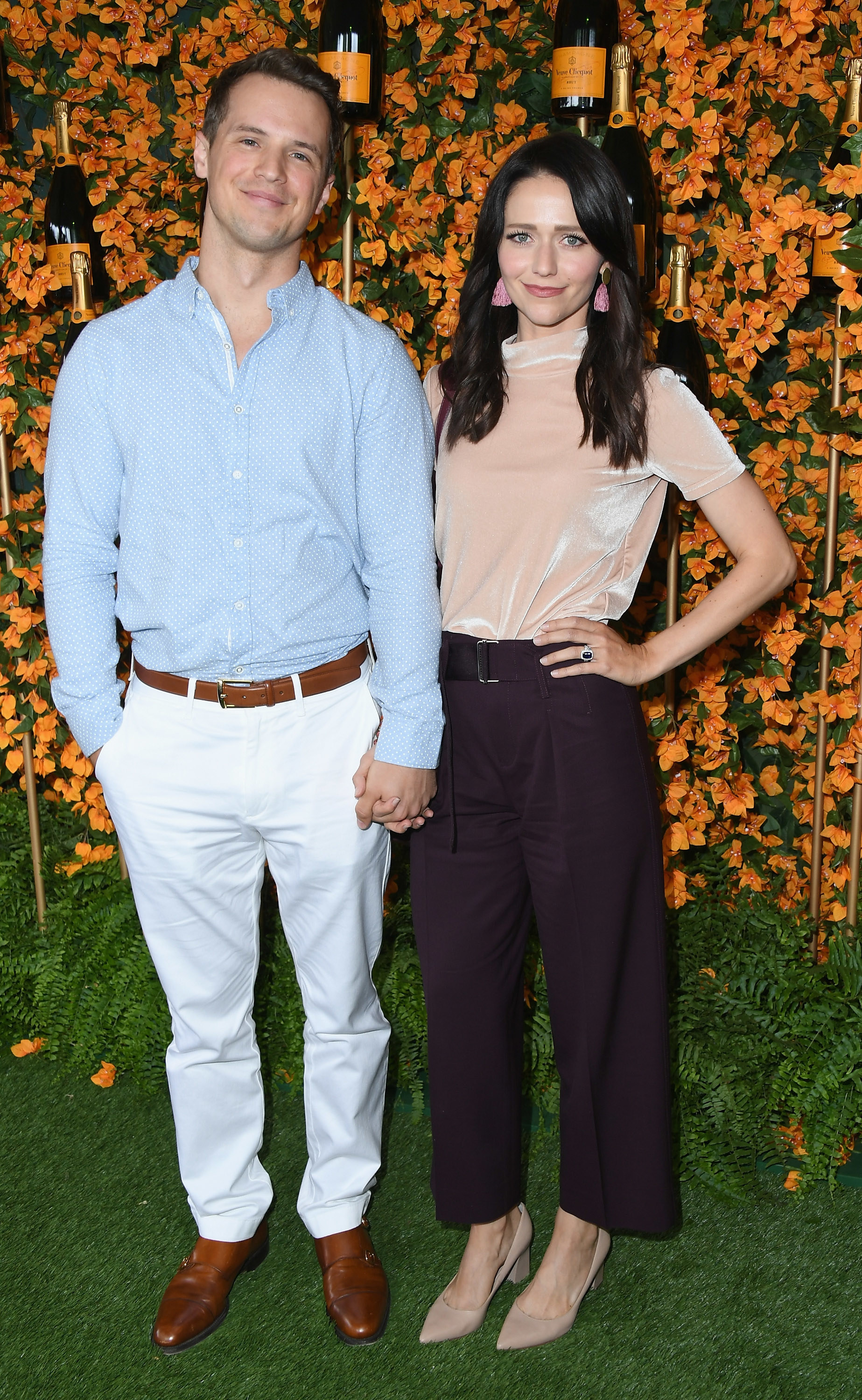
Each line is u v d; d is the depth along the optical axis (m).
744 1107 2.37
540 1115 2.56
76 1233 2.26
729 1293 2.12
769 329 2.41
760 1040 2.45
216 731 1.83
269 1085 2.69
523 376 1.83
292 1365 1.97
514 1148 2.04
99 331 1.77
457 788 1.89
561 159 1.71
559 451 1.79
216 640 1.79
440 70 2.53
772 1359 1.97
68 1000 2.76
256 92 1.69
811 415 2.43
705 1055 2.42
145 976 2.72
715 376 2.50
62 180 2.65
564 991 1.91
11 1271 2.16
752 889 2.70
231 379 1.75
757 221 2.36
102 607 1.88
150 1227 2.28
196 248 2.78
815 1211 2.32
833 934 2.59
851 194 2.19
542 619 1.83
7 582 2.78
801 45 2.36
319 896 1.93
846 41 2.34
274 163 1.67
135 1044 2.65
